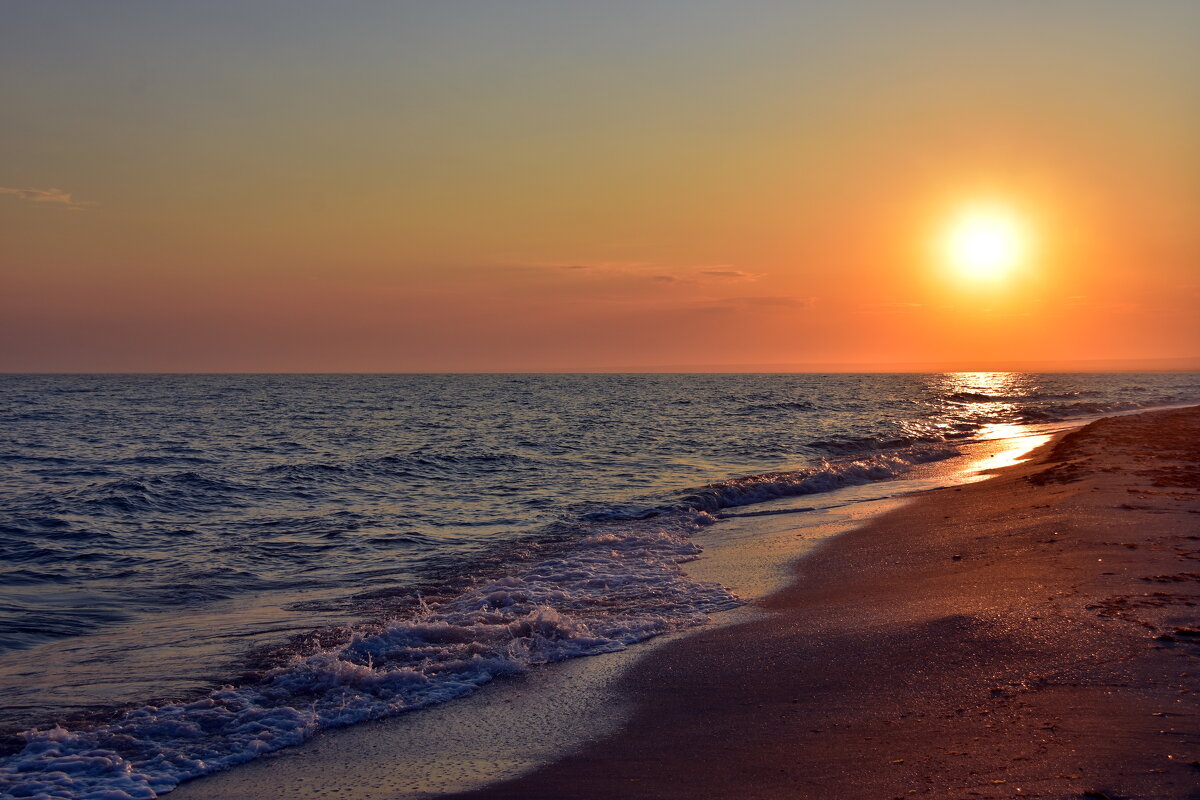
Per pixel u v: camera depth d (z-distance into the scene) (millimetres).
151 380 198250
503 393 114812
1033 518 14289
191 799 5789
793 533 15664
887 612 9414
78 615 11023
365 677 7965
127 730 6930
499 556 14508
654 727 6688
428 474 27234
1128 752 5293
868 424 48812
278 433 47219
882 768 5473
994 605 8992
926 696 6730
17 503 21047
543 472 27625
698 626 9672
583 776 5836
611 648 8914
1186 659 6910
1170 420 40125
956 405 70562
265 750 6562
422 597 11727
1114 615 8188
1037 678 6805
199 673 8438
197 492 22953
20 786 5918
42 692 7914
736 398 92000
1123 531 12477
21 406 75000
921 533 14500
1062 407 62688
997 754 5469
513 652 8719
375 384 163875
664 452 33719
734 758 5926
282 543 16141
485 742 6574
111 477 27109
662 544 14953
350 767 6219
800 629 9141
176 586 12719
